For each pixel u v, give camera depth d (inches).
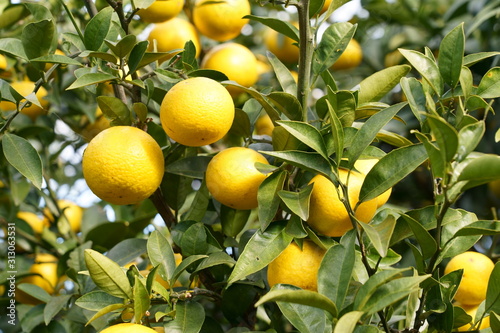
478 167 29.9
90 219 50.8
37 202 52.6
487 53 36.8
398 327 38.7
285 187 36.4
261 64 55.3
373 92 38.0
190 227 36.5
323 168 33.9
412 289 30.6
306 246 35.3
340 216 34.8
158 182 36.0
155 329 35.5
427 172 53.4
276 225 35.4
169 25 47.6
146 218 46.2
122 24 38.7
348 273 31.7
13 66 50.9
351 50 54.4
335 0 38.3
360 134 33.9
